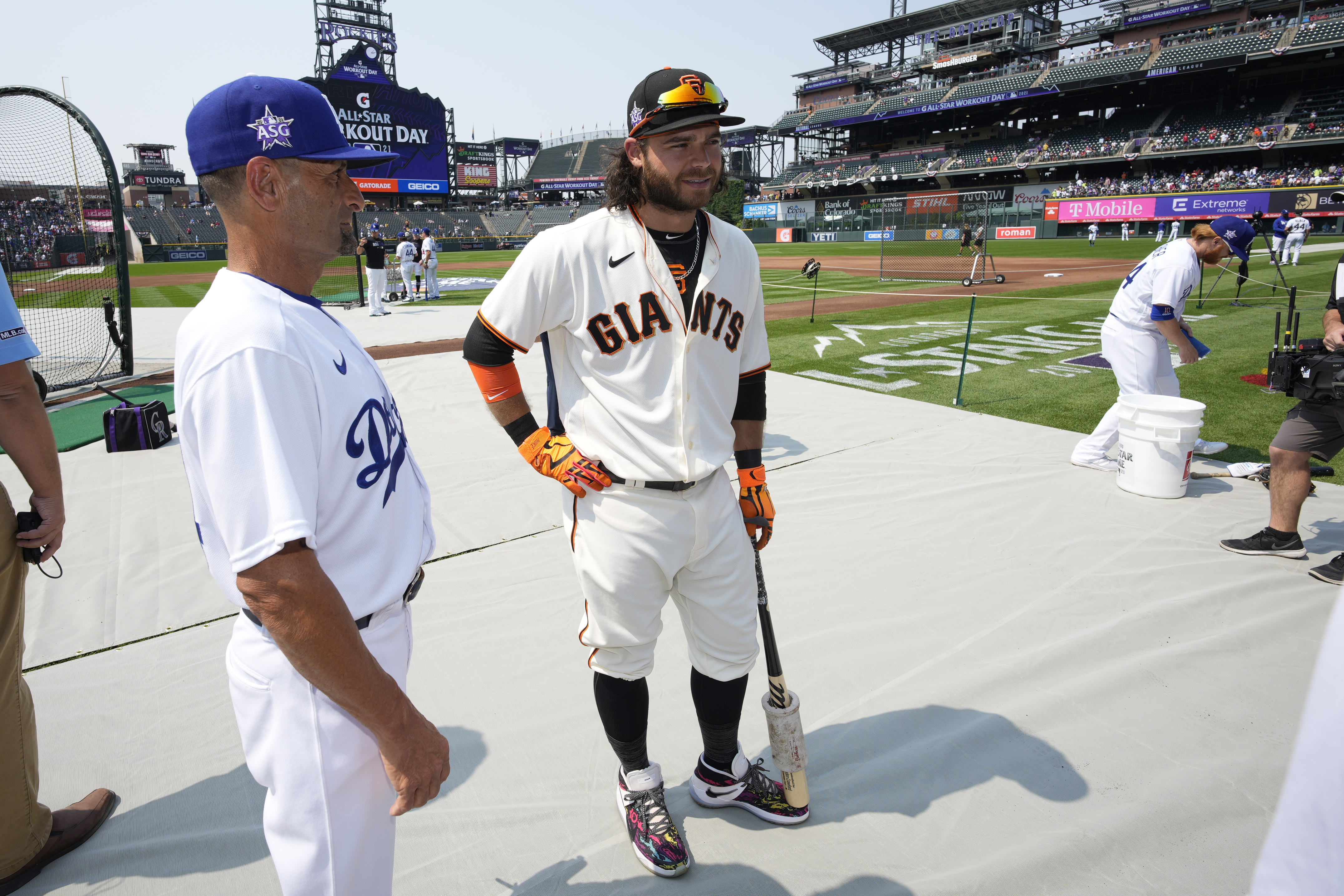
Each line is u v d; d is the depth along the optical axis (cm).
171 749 232
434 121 4731
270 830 119
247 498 102
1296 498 341
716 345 171
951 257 2484
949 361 845
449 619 306
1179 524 390
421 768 116
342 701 108
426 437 571
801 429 576
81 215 747
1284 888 65
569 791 212
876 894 177
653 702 253
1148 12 4522
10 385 170
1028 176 4909
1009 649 280
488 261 3628
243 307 107
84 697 257
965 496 432
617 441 167
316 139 114
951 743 228
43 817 188
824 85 6125
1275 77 4138
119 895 181
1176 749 227
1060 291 1552
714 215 178
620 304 163
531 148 8331
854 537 380
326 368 114
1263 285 1440
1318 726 63
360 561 119
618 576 171
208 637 295
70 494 454
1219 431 556
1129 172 4488
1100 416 604
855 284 1839
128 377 780
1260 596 316
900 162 5491
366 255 1334
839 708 248
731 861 188
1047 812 203
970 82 4928
